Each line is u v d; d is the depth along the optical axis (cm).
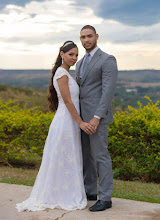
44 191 335
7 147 634
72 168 340
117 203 351
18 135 644
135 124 564
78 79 356
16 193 384
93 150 338
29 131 620
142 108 590
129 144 559
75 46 351
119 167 580
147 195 415
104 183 330
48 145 351
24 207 323
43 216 304
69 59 347
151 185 491
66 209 324
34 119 629
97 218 298
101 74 337
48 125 612
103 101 326
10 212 316
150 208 331
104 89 329
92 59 340
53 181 337
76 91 348
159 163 540
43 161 350
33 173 555
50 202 333
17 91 1856
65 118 347
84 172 368
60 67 349
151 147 556
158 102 594
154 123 537
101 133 333
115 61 336
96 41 344
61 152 340
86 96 344
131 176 584
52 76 367
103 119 332
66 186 337
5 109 719
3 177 502
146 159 553
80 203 332
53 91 374
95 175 364
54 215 307
